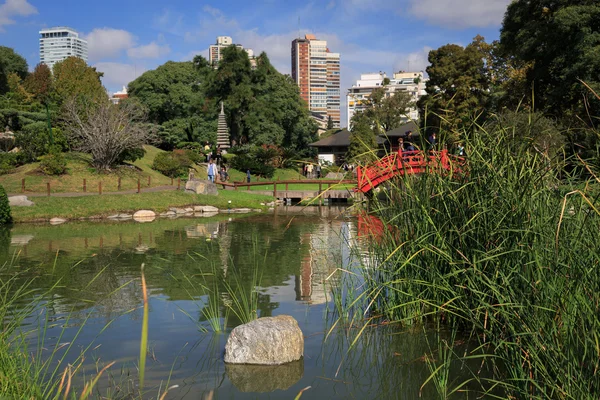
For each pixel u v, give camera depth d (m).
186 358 5.30
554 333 4.25
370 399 4.27
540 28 30.86
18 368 4.28
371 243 7.21
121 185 30.25
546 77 31.98
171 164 37.62
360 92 187.62
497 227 5.28
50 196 24.69
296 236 15.94
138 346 5.64
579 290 4.11
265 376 4.85
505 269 5.17
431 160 6.47
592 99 23.88
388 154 6.88
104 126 31.58
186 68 67.62
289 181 34.69
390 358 5.25
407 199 6.55
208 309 7.20
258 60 66.31
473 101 42.06
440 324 6.29
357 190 7.38
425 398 4.31
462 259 5.73
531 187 5.20
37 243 14.55
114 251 12.91
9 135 37.00
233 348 5.24
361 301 7.37
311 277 9.38
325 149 67.56
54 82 56.62
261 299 7.77
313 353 5.48
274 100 67.81
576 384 3.58
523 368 4.38
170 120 64.31
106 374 4.82
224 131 54.06
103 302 7.62
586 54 26.16
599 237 4.30
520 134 5.80
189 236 16.23
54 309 7.22
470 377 4.73
